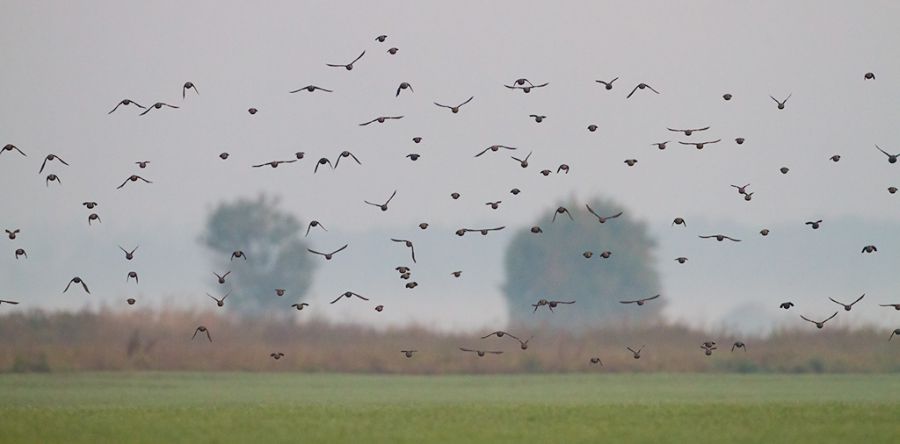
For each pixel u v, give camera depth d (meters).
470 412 33.78
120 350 59.50
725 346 60.69
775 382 50.38
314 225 27.19
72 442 27.48
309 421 31.36
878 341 59.78
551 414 33.09
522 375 56.72
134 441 27.55
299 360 58.41
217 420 31.72
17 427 30.19
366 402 39.25
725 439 27.61
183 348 60.69
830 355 58.25
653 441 27.30
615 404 36.81
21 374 55.38
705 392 44.22
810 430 29.14
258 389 46.66
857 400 39.41
